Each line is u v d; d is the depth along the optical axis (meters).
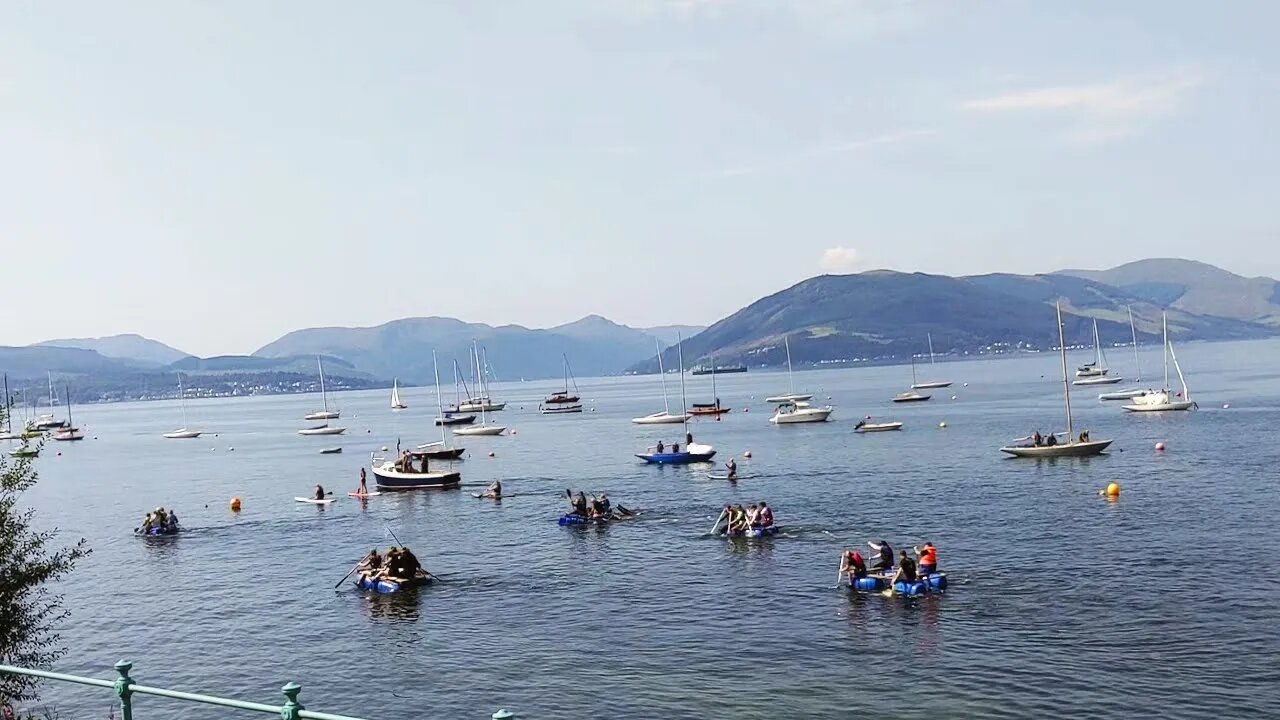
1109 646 42.78
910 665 41.84
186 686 44.00
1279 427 133.38
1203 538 62.91
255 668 46.00
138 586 64.50
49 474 160.75
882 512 80.00
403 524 86.75
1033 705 36.88
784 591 55.28
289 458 172.50
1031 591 52.38
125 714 16.78
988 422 172.00
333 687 42.84
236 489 123.12
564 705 39.16
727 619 50.22
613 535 75.38
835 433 166.25
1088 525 69.75
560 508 92.25
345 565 68.44
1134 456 109.94
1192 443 119.75
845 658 43.19
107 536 87.44
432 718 38.66
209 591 62.12
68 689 43.59
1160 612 47.22
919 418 190.75
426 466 119.75
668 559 65.31
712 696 39.44
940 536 68.75
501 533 79.06
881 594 53.38
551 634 48.84
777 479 106.06
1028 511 77.12
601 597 55.84
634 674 42.38
